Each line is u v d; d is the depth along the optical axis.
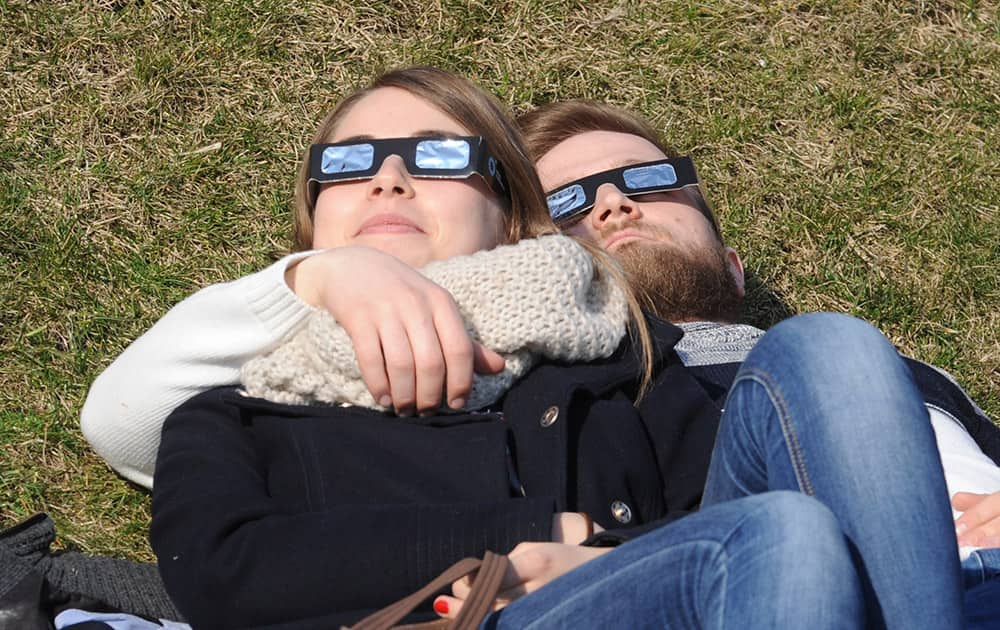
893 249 3.26
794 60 3.53
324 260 1.96
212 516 1.72
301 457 1.89
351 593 1.63
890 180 3.36
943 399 2.42
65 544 2.45
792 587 1.29
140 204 2.94
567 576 1.50
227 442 1.92
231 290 1.98
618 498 1.94
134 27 3.19
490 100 2.44
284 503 1.84
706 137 3.36
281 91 3.18
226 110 3.12
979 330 3.17
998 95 3.57
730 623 1.31
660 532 1.44
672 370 2.20
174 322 2.05
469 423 1.91
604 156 2.85
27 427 2.57
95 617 2.05
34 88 3.05
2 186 2.88
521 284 2.02
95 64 3.12
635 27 3.50
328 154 2.30
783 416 1.54
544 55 3.41
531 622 1.48
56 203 2.89
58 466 2.54
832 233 3.26
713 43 3.51
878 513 1.44
